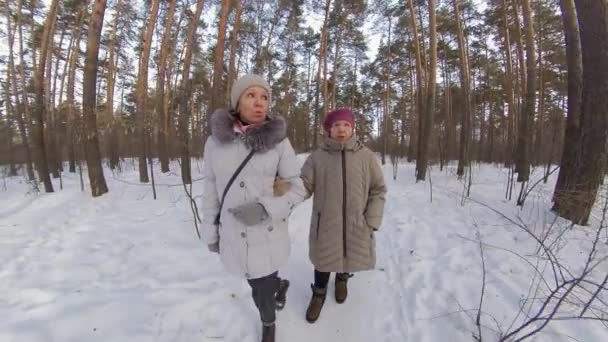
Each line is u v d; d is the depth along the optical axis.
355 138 2.29
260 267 1.64
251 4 13.41
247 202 1.59
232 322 2.13
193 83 16.27
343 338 2.06
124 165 17.91
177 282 2.69
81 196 7.04
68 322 2.08
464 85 11.03
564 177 4.44
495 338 1.92
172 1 11.23
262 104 1.61
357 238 2.23
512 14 12.54
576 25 4.68
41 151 8.18
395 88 24.11
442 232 4.15
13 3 11.62
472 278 2.73
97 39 6.71
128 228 4.52
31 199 7.27
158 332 2.01
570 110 4.49
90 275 2.90
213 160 1.65
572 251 3.26
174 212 5.53
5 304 2.37
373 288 2.66
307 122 24.03
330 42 17.17
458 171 10.74
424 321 2.18
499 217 4.73
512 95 12.49
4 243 3.93
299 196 1.68
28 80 14.52
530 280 2.64
